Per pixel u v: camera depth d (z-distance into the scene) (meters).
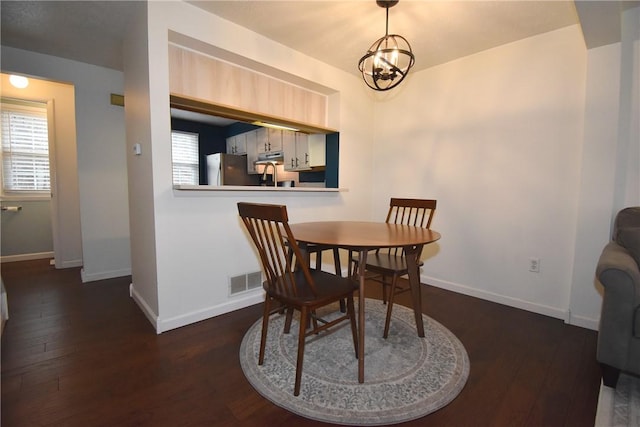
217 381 1.53
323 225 2.21
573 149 2.22
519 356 1.78
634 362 1.41
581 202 2.14
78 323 2.15
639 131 1.96
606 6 1.55
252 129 4.90
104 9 2.04
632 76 1.96
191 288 2.17
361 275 1.56
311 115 3.12
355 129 3.31
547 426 1.27
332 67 3.03
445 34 2.37
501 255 2.61
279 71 2.62
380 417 1.31
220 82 2.41
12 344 1.86
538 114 2.37
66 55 2.82
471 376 1.59
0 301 2.05
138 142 2.21
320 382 1.53
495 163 2.61
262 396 1.43
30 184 4.04
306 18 2.19
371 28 2.32
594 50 2.03
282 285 1.62
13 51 2.64
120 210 3.30
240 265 2.43
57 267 3.62
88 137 3.09
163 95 1.98
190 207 2.13
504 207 2.58
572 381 1.56
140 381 1.52
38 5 1.99
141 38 2.02
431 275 3.09
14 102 3.74
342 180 3.21
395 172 3.35
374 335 2.02
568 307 2.27
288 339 1.95
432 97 3.00
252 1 2.00
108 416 1.29
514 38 2.42
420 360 1.73
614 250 1.65
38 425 1.24
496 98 2.58
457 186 2.86
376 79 1.87
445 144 2.93
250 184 5.13
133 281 2.64
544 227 2.38
